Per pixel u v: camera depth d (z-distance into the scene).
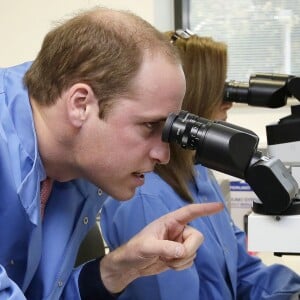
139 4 2.45
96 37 0.83
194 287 1.16
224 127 0.79
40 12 2.50
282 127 1.19
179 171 1.26
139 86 0.81
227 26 2.59
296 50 2.55
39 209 0.91
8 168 0.88
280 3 2.53
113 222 1.20
